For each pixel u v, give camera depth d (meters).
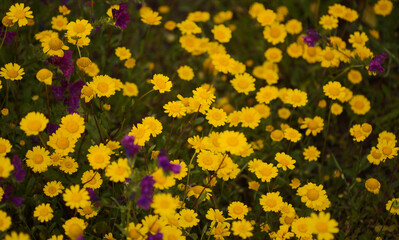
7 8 1.12
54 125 1.04
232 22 1.42
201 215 1.07
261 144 1.15
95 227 0.99
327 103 1.26
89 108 1.13
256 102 1.28
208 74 1.32
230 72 1.20
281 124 1.17
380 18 1.37
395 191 1.15
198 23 1.34
